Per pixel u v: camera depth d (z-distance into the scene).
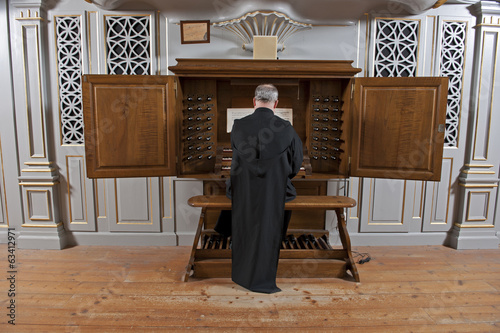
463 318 1.86
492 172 2.79
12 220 2.81
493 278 2.33
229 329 1.75
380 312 1.92
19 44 2.59
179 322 1.81
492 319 1.86
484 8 2.61
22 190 2.74
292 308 1.95
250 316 1.87
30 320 1.81
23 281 2.24
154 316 1.86
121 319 1.83
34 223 2.78
